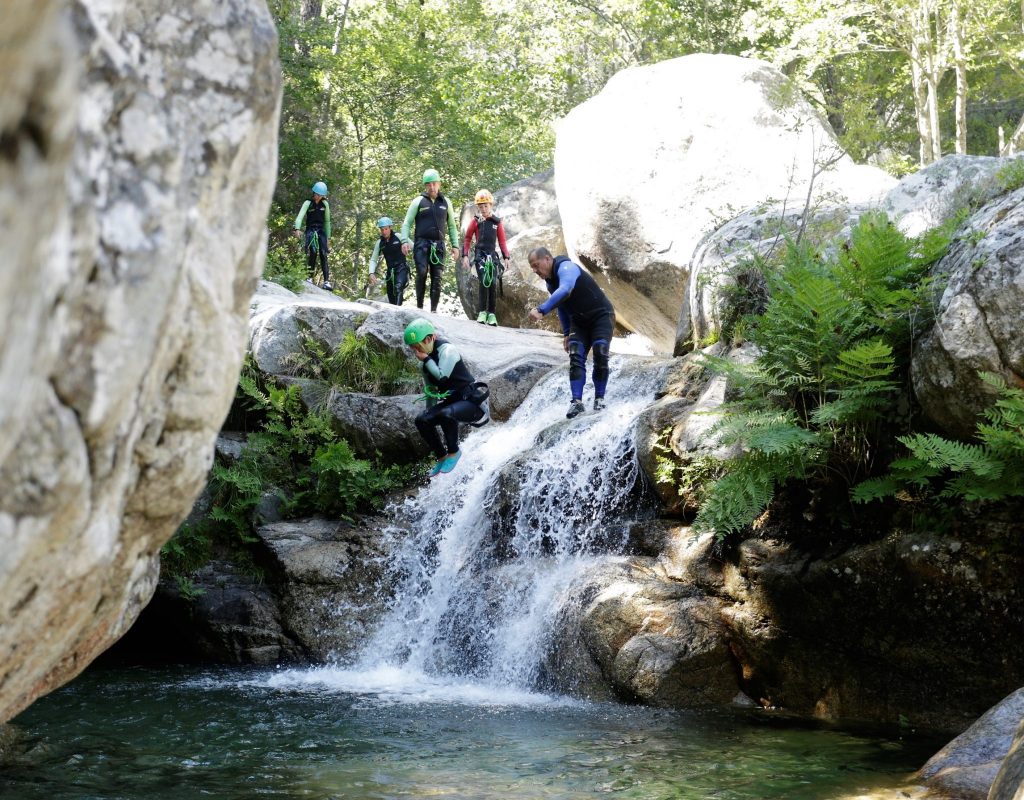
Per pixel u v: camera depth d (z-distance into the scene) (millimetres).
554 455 9570
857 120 13578
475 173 28359
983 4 18328
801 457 7012
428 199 14844
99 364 1446
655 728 6449
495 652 8359
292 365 12078
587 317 10109
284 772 5301
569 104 28438
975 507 6336
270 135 2029
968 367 6184
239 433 11648
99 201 1455
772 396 7609
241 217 1992
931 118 19016
